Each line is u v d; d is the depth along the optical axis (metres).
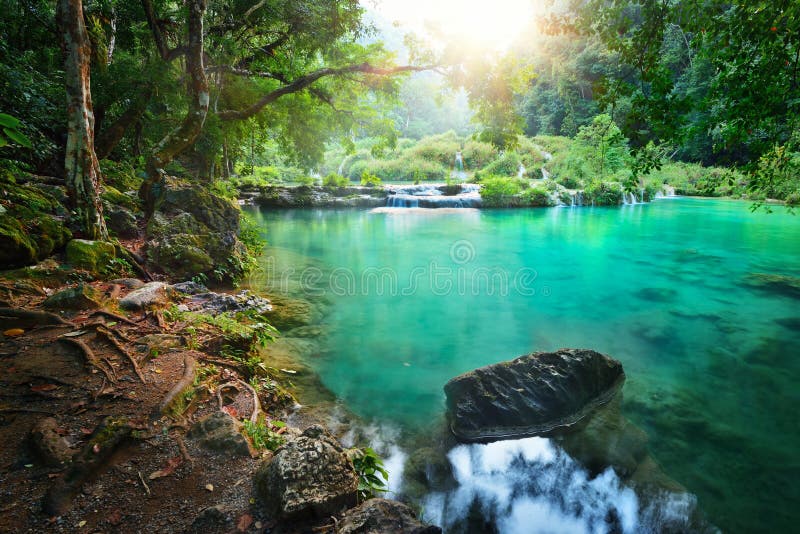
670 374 5.23
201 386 3.21
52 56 10.13
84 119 5.63
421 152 41.78
